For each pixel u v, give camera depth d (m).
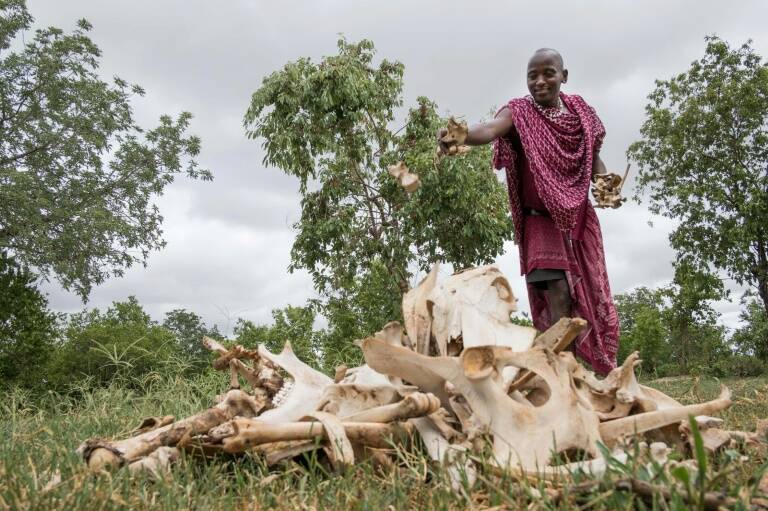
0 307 10.26
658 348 32.00
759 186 27.11
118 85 30.48
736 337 28.50
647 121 29.73
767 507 1.89
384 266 20.45
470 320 3.20
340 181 20.81
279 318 13.88
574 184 4.42
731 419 3.89
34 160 27.92
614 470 2.06
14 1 28.08
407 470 2.54
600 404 2.94
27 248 25.58
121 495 2.28
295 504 2.22
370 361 2.67
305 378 3.46
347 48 22.08
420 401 2.62
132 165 30.09
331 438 2.53
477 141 4.36
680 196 27.75
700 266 27.66
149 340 12.04
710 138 28.09
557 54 4.68
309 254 20.86
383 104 22.08
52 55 28.28
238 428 2.50
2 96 27.27
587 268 4.59
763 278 27.38
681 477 1.79
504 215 21.36
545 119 4.51
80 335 11.41
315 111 20.62
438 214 20.11
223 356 3.95
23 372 10.25
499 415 2.53
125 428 4.13
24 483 2.42
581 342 4.48
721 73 28.36
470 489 2.19
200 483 2.49
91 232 27.52
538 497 2.02
